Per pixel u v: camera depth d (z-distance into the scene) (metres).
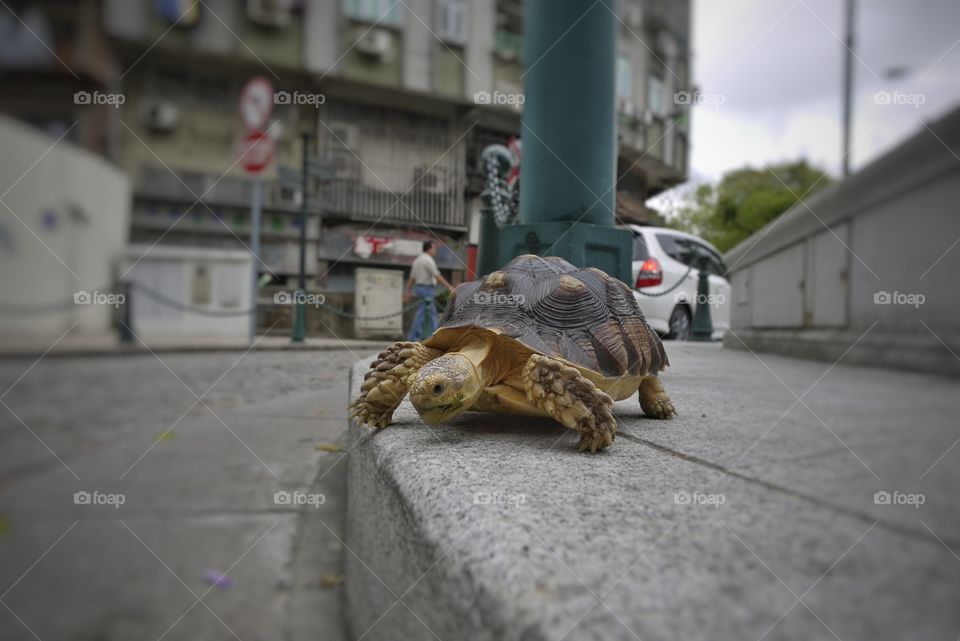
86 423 0.82
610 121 3.16
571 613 0.73
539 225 3.22
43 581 0.79
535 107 3.21
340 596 1.63
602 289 2.31
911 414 0.62
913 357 0.62
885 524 0.64
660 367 2.35
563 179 3.20
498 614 0.78
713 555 0.84
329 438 2.51
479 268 3.82
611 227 3.26
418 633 1.10
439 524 1.08
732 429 1.21
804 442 0.72
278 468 1.97
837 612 0.63
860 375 0.66
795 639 0.62
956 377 0.60
